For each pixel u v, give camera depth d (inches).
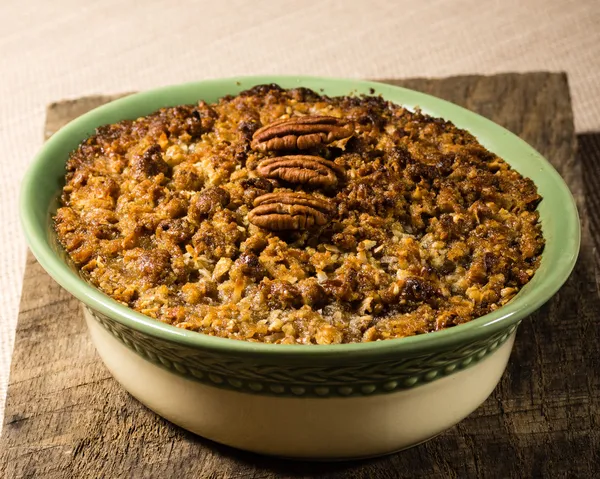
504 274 20.9
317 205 21.2
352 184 22.0
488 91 28.6
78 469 21.3
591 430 22.2
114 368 21.5
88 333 23.7
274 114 23.8
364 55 33.0
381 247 21.0
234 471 21.4
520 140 23.3
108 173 22.6
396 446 20.9
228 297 20.3
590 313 24.3
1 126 30.8
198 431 21.1
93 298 19.6
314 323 19.9
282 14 34.8
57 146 22.8
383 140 23.3
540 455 21.8
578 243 21.0
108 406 22.3
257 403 20.2
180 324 19.7
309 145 22.4
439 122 24.0
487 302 20.5
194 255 20.8
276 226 21.0
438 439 22.0
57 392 22.5
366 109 24.0
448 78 29.0
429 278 20.6
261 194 21.7
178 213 21.5
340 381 19.7
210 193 21.5
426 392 20.4
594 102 31.4
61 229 21.5
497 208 22.1
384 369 19.5
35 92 31.8
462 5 35.1
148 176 22.2
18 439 21.7
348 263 20.8
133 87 31.9
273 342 19.7
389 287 20.4
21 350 23.3
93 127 23.6
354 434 20.5
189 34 34.0
